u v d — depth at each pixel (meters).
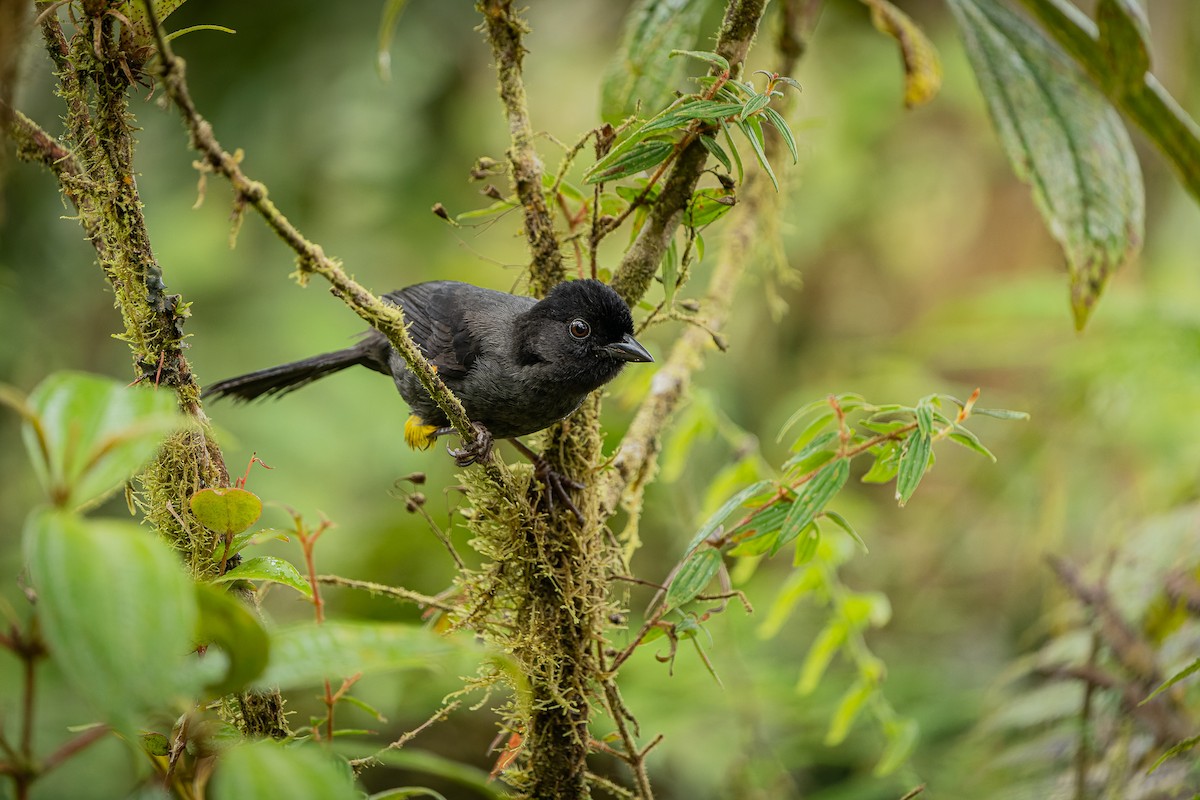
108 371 16.00
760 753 11.09
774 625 8.41
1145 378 11.31
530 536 6.16
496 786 6.93
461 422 5.87
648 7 7.21
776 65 9.49
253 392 9.62
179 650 2.86
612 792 6.60
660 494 14.21
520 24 6.68
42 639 3.19
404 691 12.40
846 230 18.12
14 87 4.46
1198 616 8.42
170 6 5.39
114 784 10.08
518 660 5.95
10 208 14.76
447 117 16.66
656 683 12.05
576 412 6.55
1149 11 16.30
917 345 14.91
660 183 6.62
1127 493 12.13
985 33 7.94
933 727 12.20
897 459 5.94
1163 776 7.37
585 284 6.88
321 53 16.20
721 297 8.66
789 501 6.00
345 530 14.23
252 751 3.19
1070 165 7.67
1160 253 16.27
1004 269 18.70
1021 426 12.67
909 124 18.05
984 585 15.34
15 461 14.51
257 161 16.23
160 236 15.95
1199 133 7.68
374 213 16.27
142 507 5.57
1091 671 7.83
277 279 16.23
